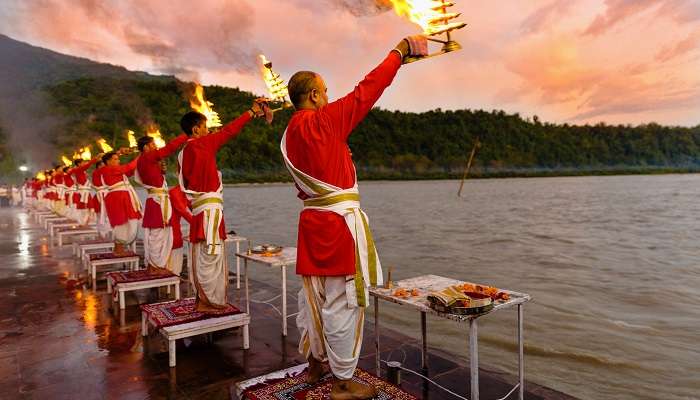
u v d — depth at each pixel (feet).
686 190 196.75
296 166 7.70
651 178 391.04
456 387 10.75
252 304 18.65
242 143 267.18
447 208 114.52
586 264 40.27
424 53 7.04
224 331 15.08
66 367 12.30
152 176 18.99
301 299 8.65
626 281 32.55
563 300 26.58
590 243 54.13
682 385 14.98
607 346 18.53
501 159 410.72
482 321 21.57
